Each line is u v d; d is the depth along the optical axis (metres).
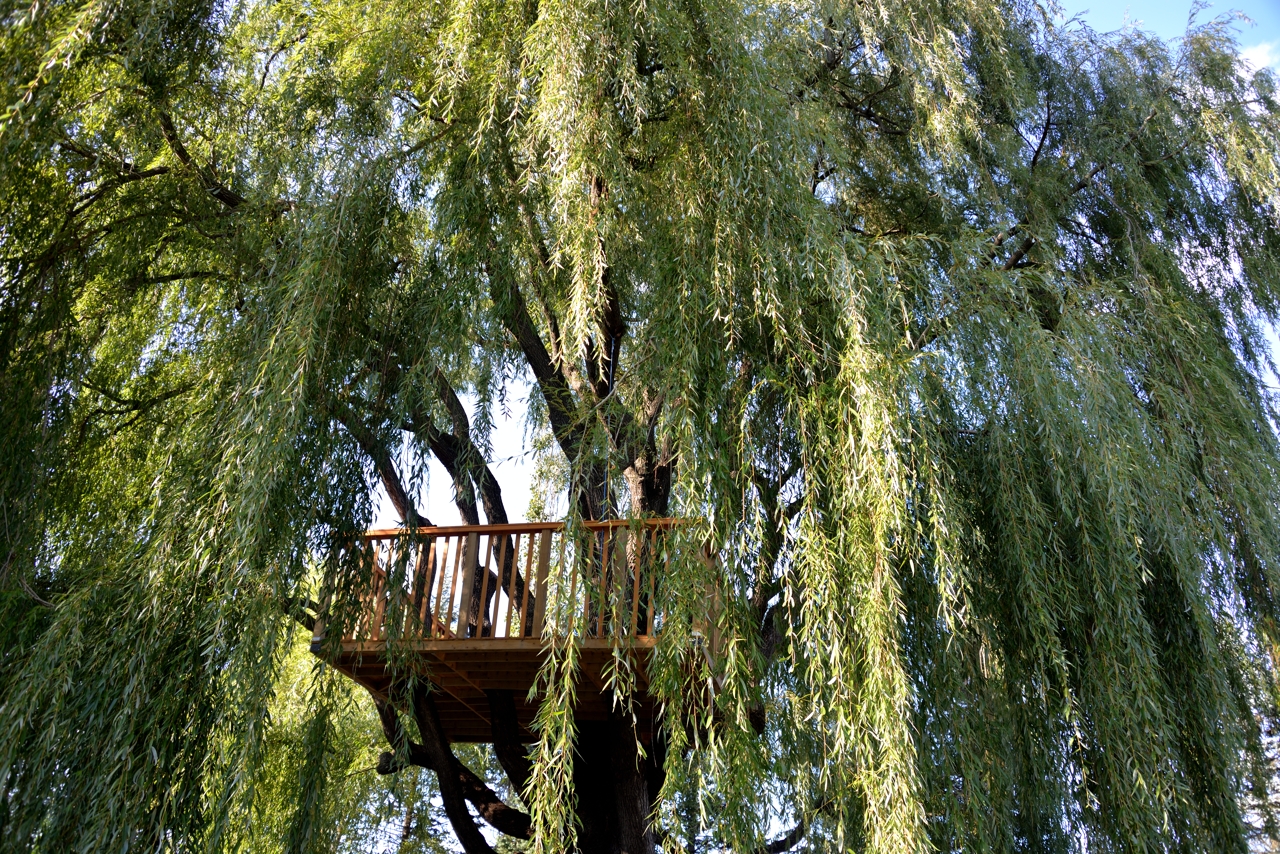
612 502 5.80
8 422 4.66
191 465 4.62
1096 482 4.90
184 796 4.01
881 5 6.74
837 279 4.71
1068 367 5.24
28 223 5.18
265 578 4.30
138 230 5.69
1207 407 5.77
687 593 4.44
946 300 5.42
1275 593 5.52
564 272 6.19
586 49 5.10
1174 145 7.01
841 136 6.62
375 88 5.55
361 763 9.62
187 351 6.29
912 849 3.80
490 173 5.50
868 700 4.04
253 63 6.36
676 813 4.15
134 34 4.77
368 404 5.25
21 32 4.06
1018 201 6.80
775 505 4.93
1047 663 4.93
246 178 6.07
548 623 4.63
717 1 5.38
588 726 7.03
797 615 5.06
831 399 4.55
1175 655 5.20
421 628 5.34
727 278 4.75
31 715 3.87
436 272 5.35
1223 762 4.91
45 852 3.78
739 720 4.26
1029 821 5.04
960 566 4.33
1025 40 7.43
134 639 4.18
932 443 4.68
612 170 5.01
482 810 6.72
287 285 4.73
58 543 5.12
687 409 4.52
